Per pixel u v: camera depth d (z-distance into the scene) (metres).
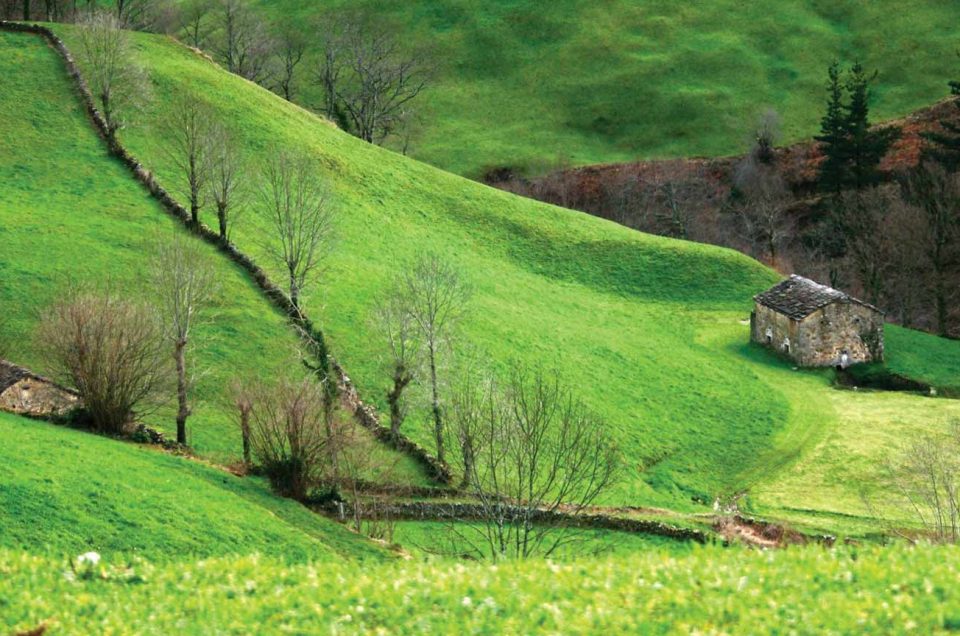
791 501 81.75
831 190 168.25
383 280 106.56
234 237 105.62
